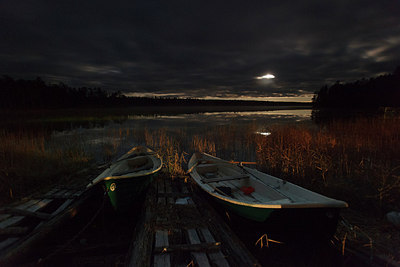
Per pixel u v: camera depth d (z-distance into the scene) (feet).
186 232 13.58
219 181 19.63
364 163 25.02
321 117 92.58
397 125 39.37
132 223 17.38
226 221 17.12
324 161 24.72
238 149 38.78
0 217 14.48
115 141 44.98
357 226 14.47
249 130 51.88
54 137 48.80
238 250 11.84
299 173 24.17
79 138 47.70
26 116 93.91
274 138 36.42
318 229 12.49
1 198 17.62
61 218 15.03
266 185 17.13
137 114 137.39
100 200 20.43
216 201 16.81
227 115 128.47
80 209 17.76
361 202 17.28
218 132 53.88
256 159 32.76
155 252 11.41
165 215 15.10
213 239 12.53
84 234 15.51
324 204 11.72
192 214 15.42
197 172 23.65
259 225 13.79
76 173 24.79
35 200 17.63
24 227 13.67
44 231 13.57
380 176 20.01
